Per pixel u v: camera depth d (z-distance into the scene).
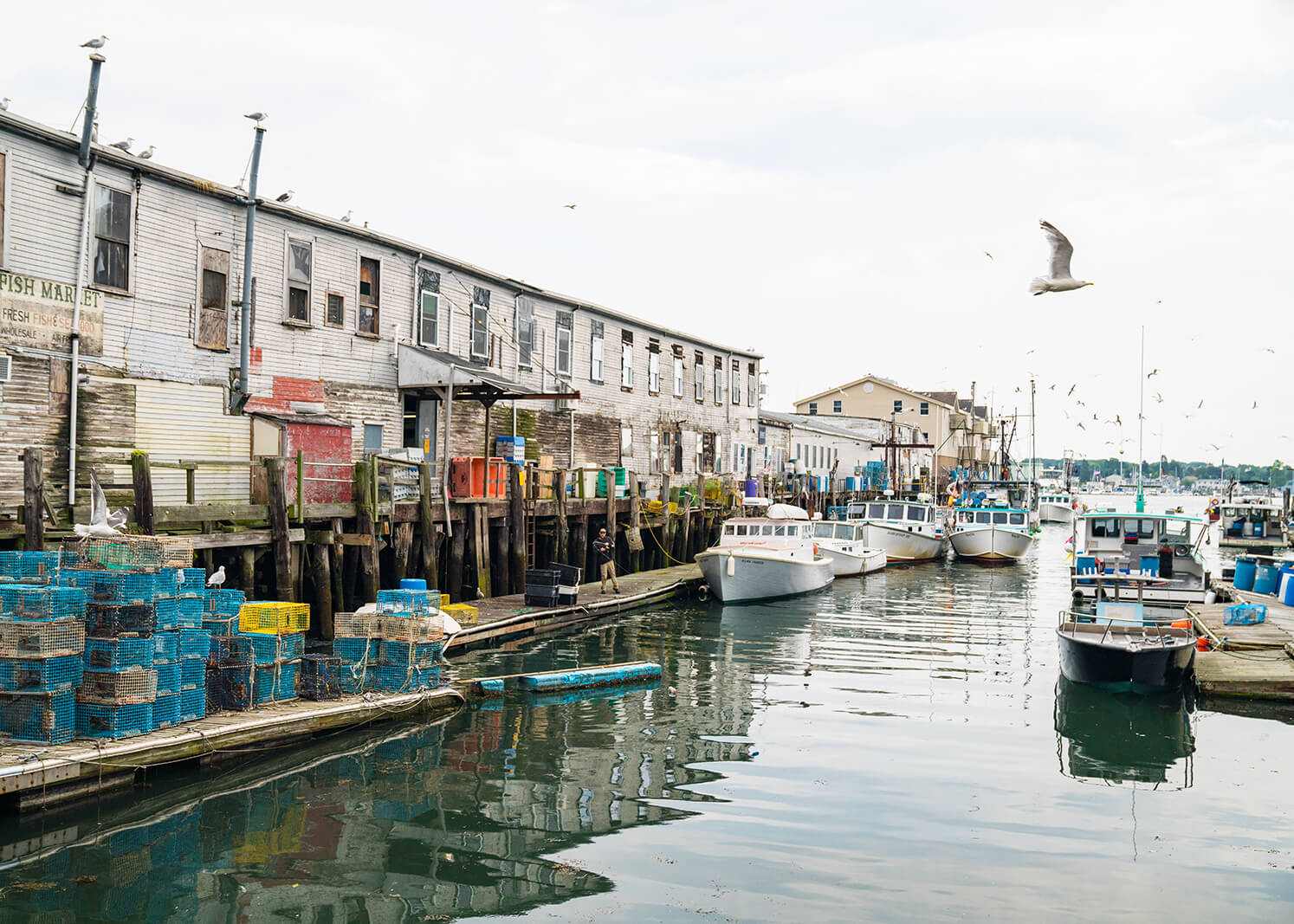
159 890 8.72
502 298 29.00
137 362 18.42
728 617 25.23
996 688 17.14
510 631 20.47
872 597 29.97
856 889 8.96
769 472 50.50
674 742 13.48
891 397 84.38
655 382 38.19
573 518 28.19
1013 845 10.04
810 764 12.60
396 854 9.61
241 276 20.62
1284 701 16.03
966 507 46.47
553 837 10.09
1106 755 13.16
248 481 19.88
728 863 9.49
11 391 16.20
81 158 17.17
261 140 19.42
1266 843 10.18
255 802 10.83
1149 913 8.58
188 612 11.98
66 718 10.81
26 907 8.34
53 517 14.61
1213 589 25.14
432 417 26.67
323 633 17.92
